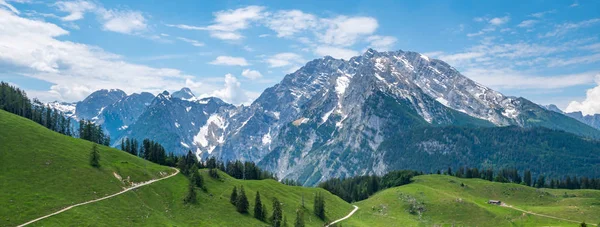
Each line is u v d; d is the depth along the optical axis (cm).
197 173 19138
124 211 14175
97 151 17062
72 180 14888
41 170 14850
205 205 17162
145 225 13712
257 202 17888
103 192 14925
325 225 19475
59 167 15425
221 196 18725
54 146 17088
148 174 17900
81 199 13975
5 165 14450
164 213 15388
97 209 13638
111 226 12888
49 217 12294
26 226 11575
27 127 18062
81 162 16388
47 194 13550
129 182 16525
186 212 16050
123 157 19525
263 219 17738
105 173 16262
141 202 15375
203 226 15250
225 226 15775
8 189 13162
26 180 13988
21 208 12388
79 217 12712
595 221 19862
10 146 15738
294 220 18762
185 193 17462
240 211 17638
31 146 16312
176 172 19575
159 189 17025
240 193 17950
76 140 19350
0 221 11562
